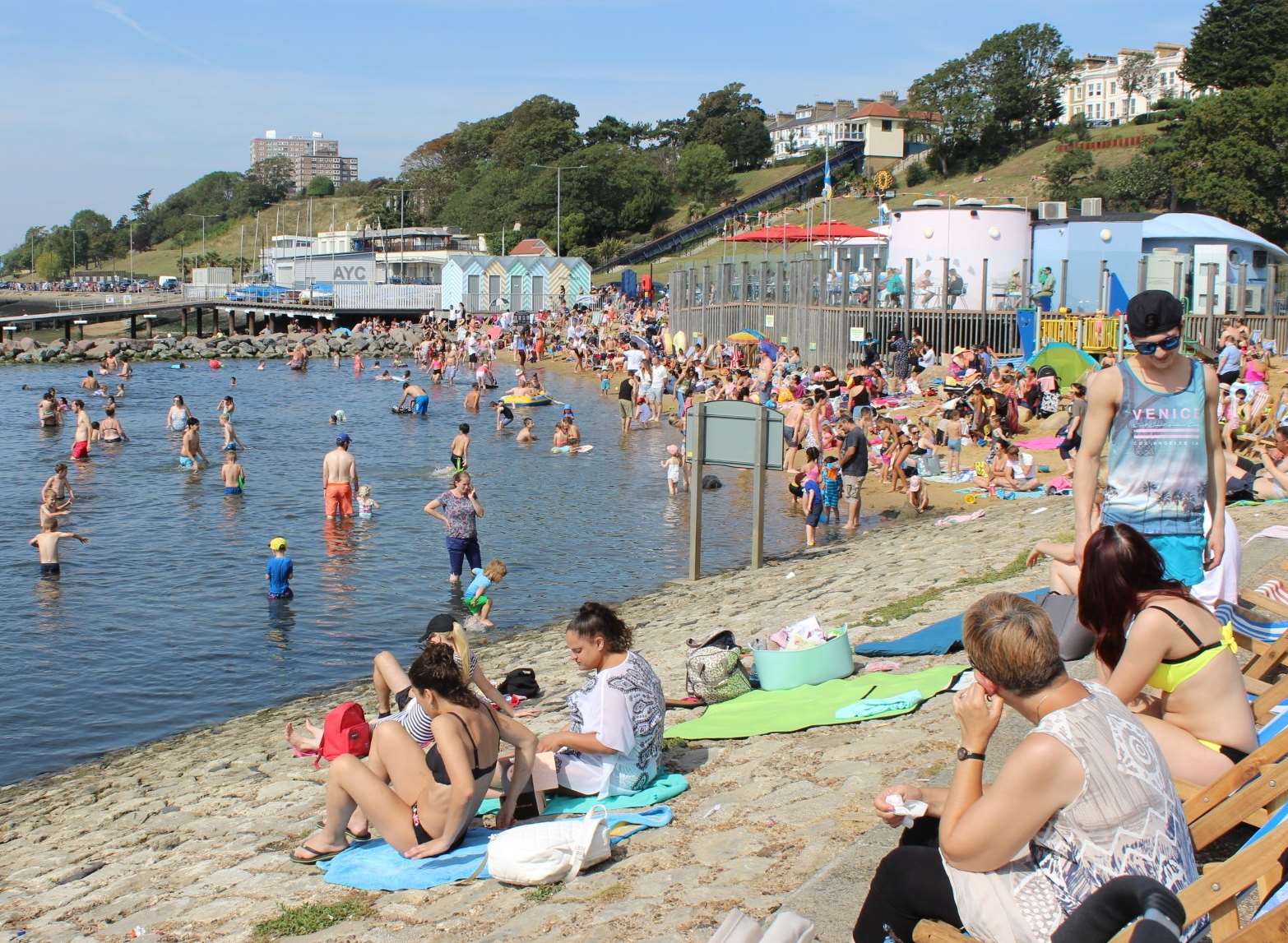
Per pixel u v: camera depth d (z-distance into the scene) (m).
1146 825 4.08
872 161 126.50
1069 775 4.06
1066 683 4.27
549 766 7.68
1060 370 32.19
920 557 17.50
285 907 7.25
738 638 14.04
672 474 27.94
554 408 47.62
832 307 41.59
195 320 110.25
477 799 7.30
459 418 44.44
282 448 36.38
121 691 15.20
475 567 20.06
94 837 10.11
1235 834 5.78
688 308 58.00
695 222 116.81
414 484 29.81
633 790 7.80
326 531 24.25
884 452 28.70
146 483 30.09
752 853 6.61
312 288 101.81
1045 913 4.10
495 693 8.88
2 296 142.50
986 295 38.69
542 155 154.25
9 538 23.84
